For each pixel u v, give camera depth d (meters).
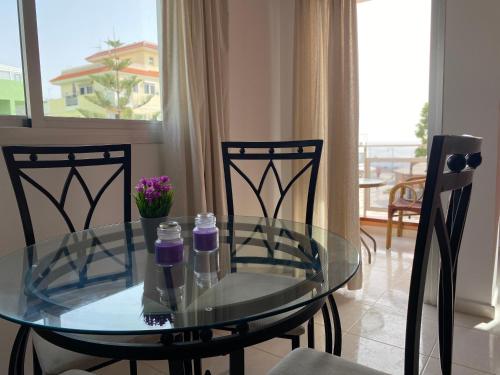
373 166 4.96
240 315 0.85
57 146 1.68
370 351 1.95
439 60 2.30
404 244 4.02
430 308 2.42
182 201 2.15
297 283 1.04
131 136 2.07
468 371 1.77
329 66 2.58
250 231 1.63
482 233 2.25
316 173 1.93
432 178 0.78
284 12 3.06
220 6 2.41
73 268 1.18
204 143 2.24
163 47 2.11
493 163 2.19
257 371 1.82
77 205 1.86
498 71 2.13
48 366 1.15
